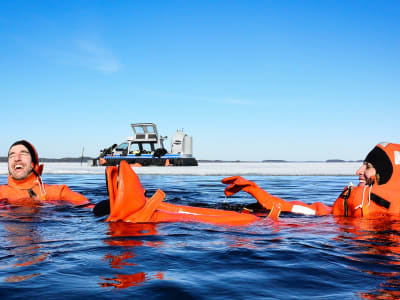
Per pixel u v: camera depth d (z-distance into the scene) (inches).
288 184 396.2
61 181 425.4
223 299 61.8
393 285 69.1
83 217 156.7
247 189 191.8
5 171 597.0
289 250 97.0
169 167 935.7
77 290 65.1
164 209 154.5
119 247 98.6
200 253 92.7
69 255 89.3
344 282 70.9
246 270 78.7
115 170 151.2
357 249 98.5
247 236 116.5
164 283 69.4
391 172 159.3
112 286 67.4
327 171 698.8
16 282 69.1
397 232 123.4
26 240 107.8
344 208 165.6
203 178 501.7
